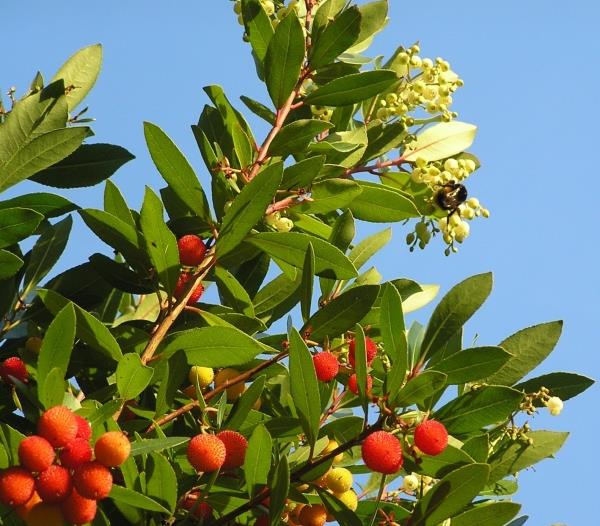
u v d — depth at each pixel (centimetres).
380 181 435
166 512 298
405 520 334
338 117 430
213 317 360
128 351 357
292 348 318
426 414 323
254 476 312
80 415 297
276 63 394
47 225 401
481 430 361
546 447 356
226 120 410
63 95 356
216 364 342
